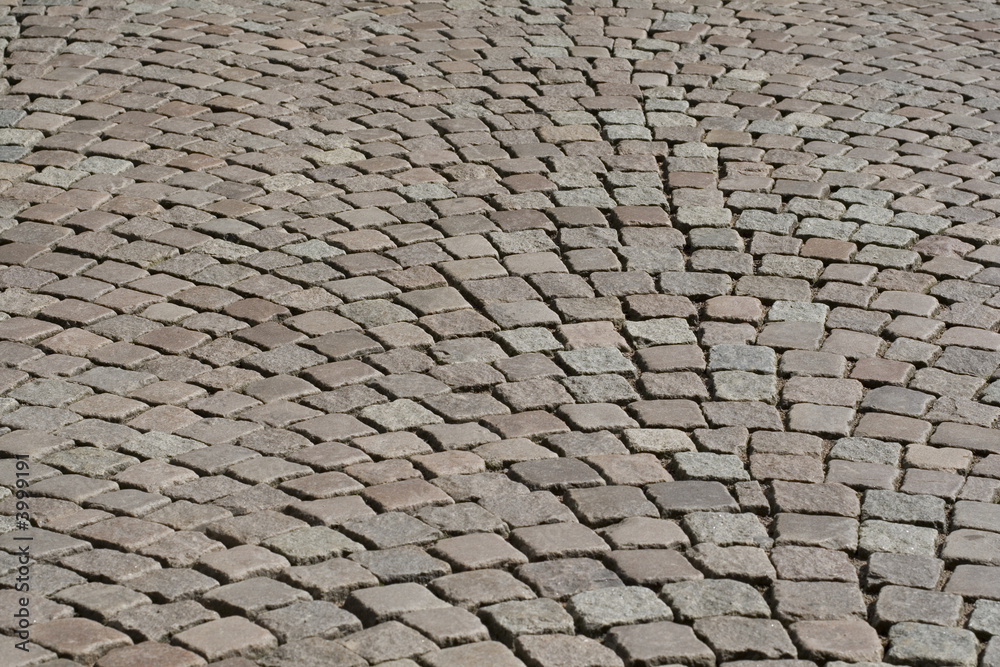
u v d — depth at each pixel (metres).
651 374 4.77
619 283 5.38
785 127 6.94
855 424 4.48
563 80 7.47
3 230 5.61
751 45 8.19
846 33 8.52
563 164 6.41
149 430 4.33
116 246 5.53
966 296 5.34
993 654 3.37
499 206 6.00
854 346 4.96
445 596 3.55
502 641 3.40
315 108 6.96
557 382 4.71
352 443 4.29
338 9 8.54
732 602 3.56
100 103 6.88
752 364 4.83
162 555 3.68
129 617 3.41
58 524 3.80
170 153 6.38
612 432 4.42
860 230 5.85
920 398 4.63
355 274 5.39
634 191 6.16
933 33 8.63
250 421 4.40
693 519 3.94
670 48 8.05
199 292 5.22
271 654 3.29
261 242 5.61
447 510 3.95
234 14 8.31
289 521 3.86
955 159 6.64
